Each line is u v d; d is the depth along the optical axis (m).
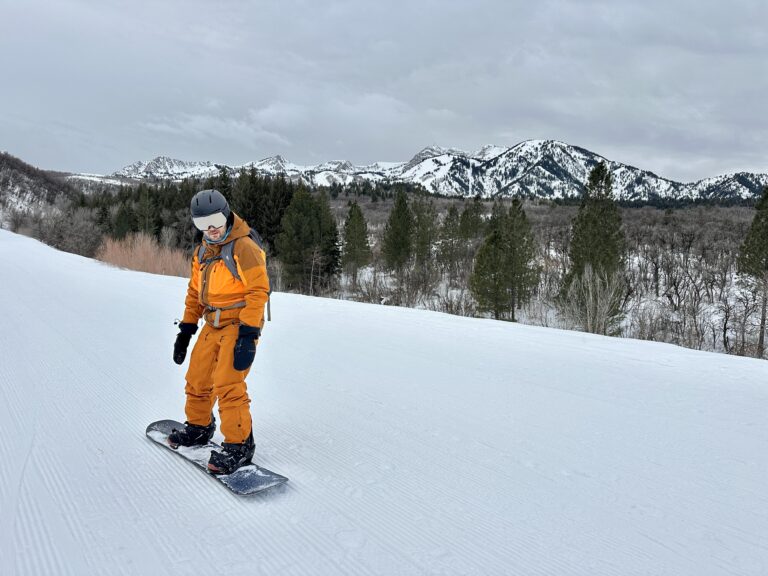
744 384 5.38
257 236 3.18
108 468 3.18
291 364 6.00
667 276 38.81
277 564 2.25
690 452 3.61
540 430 4.00
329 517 2.66
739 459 3.50
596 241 29.31
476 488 3.02
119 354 6.26
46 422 3.95
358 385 5.16
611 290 19.08
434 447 3.63
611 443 3.76
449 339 7.67
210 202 2.92
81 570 2.18
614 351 6.97
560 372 5.81
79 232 46.09
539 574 2.20
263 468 3.09
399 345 7.17
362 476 3.16
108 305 10.51
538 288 32.22
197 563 2.25
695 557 2.36
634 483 3.12
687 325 25.11
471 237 52.62
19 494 2.84
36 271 18.34
